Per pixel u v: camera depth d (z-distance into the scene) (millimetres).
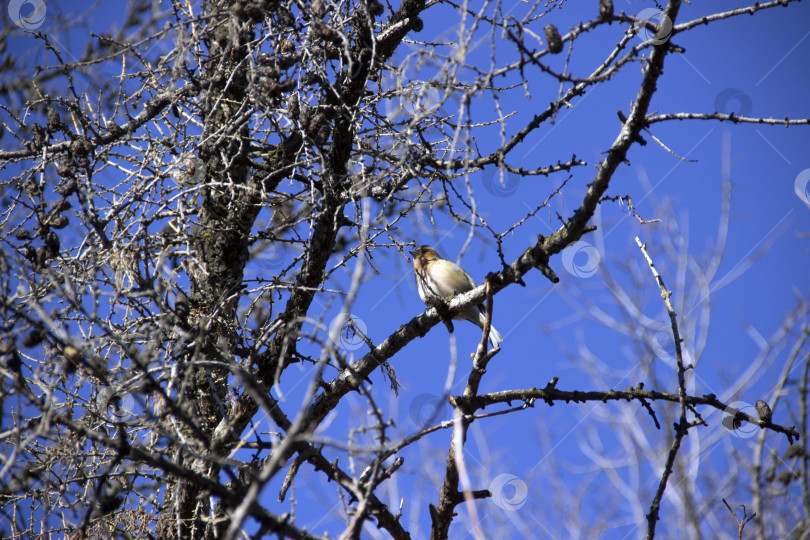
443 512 7902
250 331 10039
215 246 9992
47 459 7754
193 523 8188
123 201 8477
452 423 7234
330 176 8750
